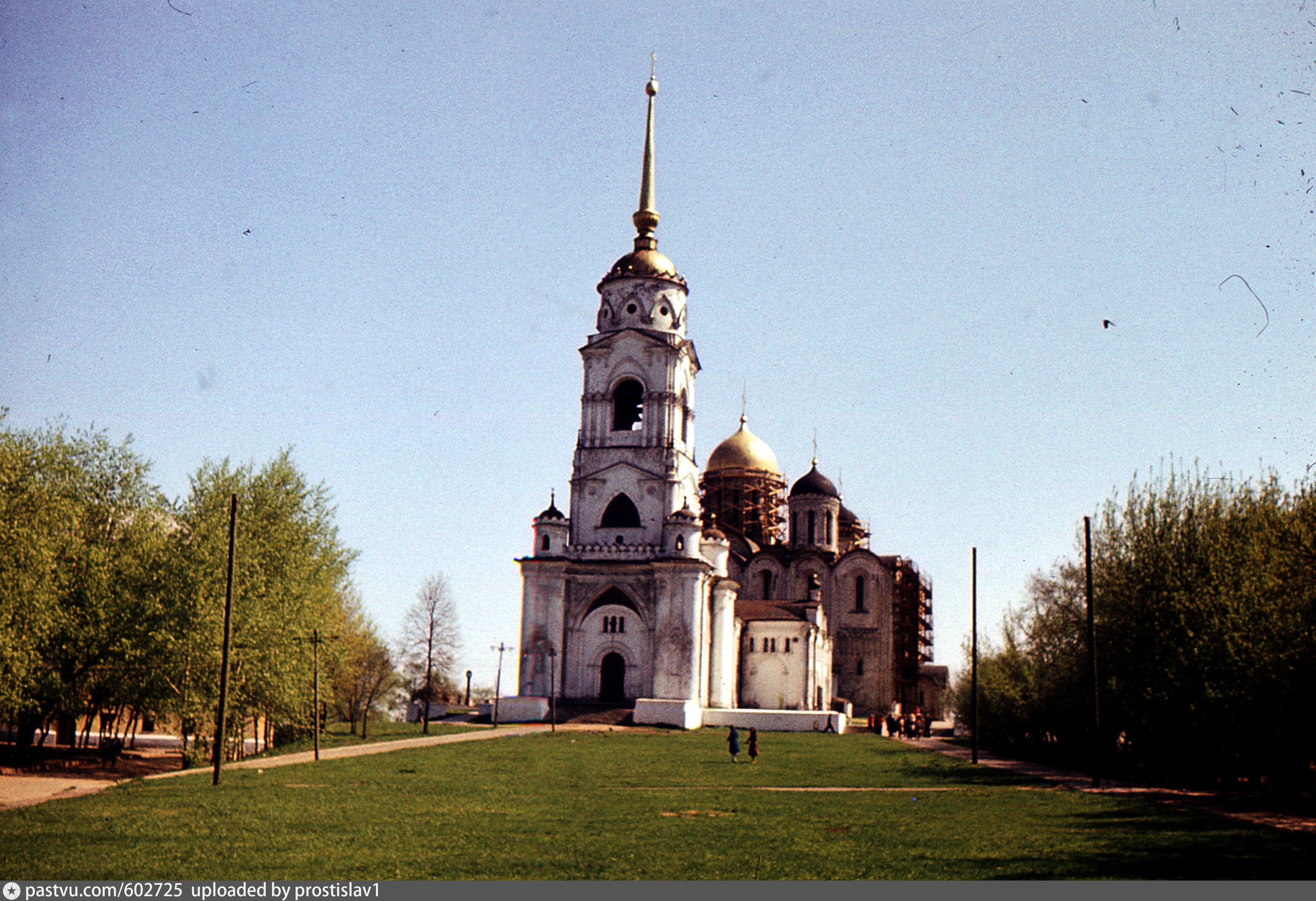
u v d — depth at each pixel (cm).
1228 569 4606
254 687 5772
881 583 14375
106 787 4359
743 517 15212
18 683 4647
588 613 10956
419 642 11144
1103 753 5616
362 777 4688
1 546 4453
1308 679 3941
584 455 11469
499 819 3303
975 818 3419
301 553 6181
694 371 12256
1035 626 6925
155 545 5559
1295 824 3266
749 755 6347
